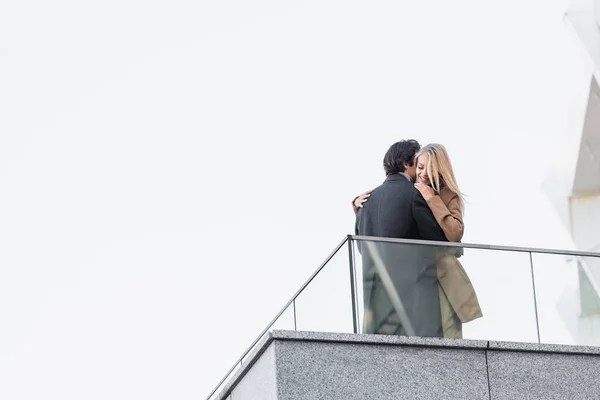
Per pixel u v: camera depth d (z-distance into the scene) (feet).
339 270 33.45
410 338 32.50
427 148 34.24
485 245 34.60
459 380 32.60
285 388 31.04
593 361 34.09
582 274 35.06
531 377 33.30
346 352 31.89
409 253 33.76
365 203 34.78
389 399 31.78
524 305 34.37
